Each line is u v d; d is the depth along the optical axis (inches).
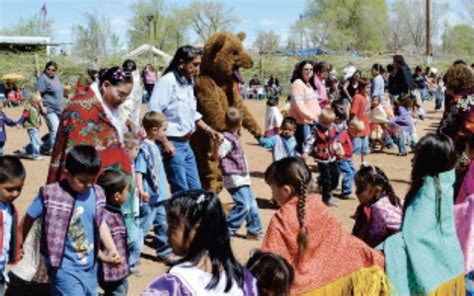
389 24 3459.6
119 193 220.7
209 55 358.3
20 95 1358.3
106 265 215.5
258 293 137.6
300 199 180.2
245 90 1582.2
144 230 276.7
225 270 123.7
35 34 3038.9
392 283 184.5
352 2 3248.0
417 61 2038.6
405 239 188.4
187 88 301.7
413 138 597.9
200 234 124.0
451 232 195.3
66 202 191.6
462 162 246.5
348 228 339.3
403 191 436.8
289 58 1959.9
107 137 235.8
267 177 187.6
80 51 2923.2
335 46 3193.9
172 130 297.9
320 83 488.4
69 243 192.1
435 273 188.4
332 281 179.5
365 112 541.6
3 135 514.9
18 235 195.5
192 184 308.8
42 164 533.3
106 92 237.0
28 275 226.5
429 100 1392.7
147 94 1211.2
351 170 406.9
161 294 120.4
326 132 382.9
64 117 233.5
